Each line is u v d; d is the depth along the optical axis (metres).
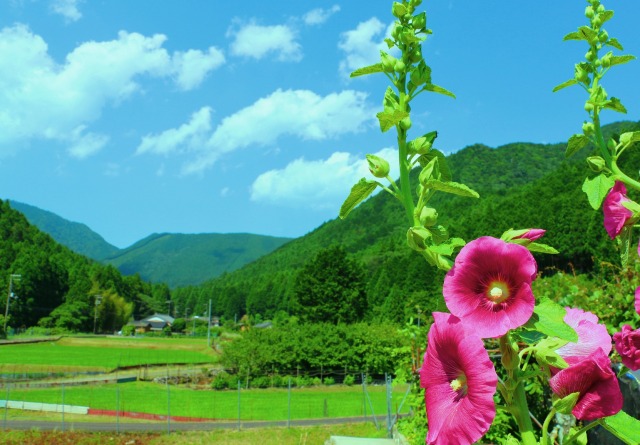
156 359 65.94
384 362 47.97
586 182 3.09
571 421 3.38
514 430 8.77
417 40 2.46
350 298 71.12
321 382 46.53
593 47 3.90
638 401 4.59
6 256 139.88
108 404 33.75
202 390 42.62
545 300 1.86
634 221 2.82
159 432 25.69
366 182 2.40
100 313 137.88
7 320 107.44
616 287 7.47
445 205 154.62
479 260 1.84
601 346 2.00
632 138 3.29
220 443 23.36
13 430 25.70
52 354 70.06
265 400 36.53
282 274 189.38
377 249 178.50
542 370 1.97
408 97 2.49
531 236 1.98
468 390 1.76
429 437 1.84
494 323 1.79
